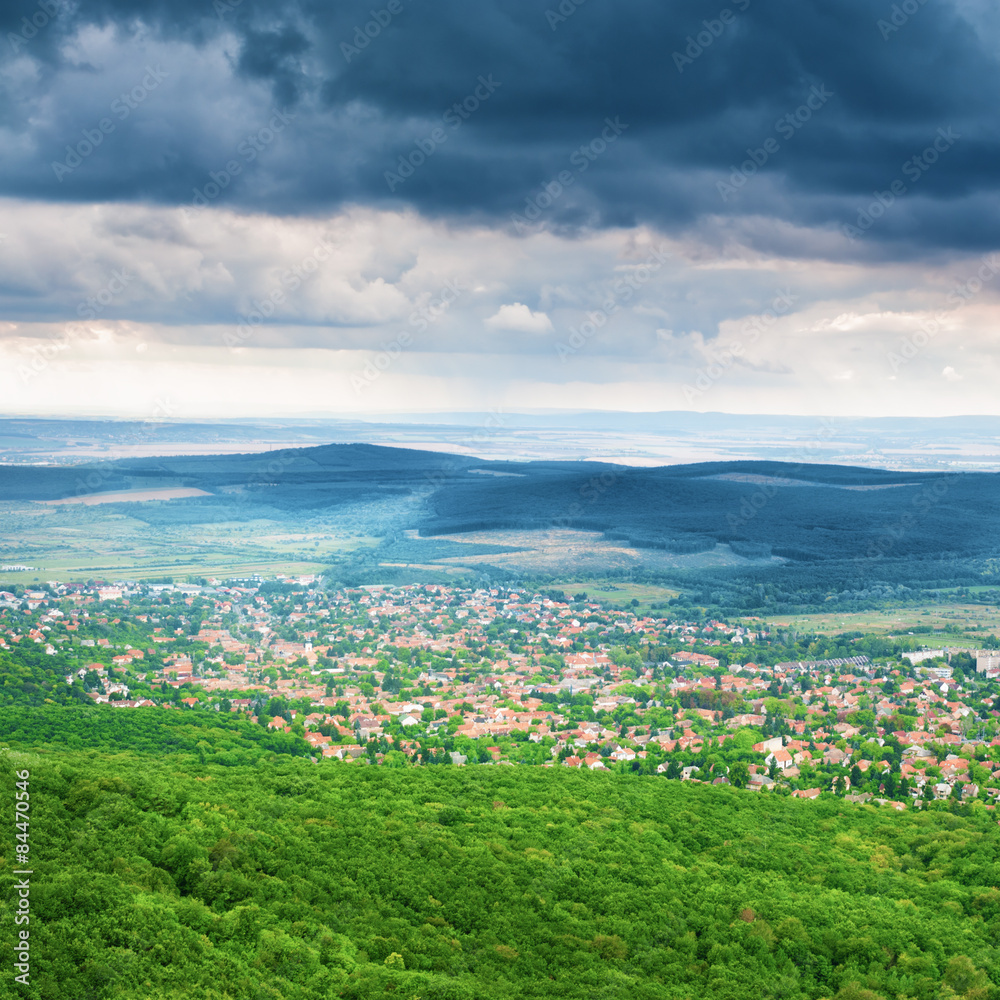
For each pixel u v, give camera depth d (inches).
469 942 5231.3
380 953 5036.9
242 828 5851.4
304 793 7042.3
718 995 5004.9
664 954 5324.8
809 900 5979.3
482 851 6131.9
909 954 5497.1
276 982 4532.5
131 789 6013.8
